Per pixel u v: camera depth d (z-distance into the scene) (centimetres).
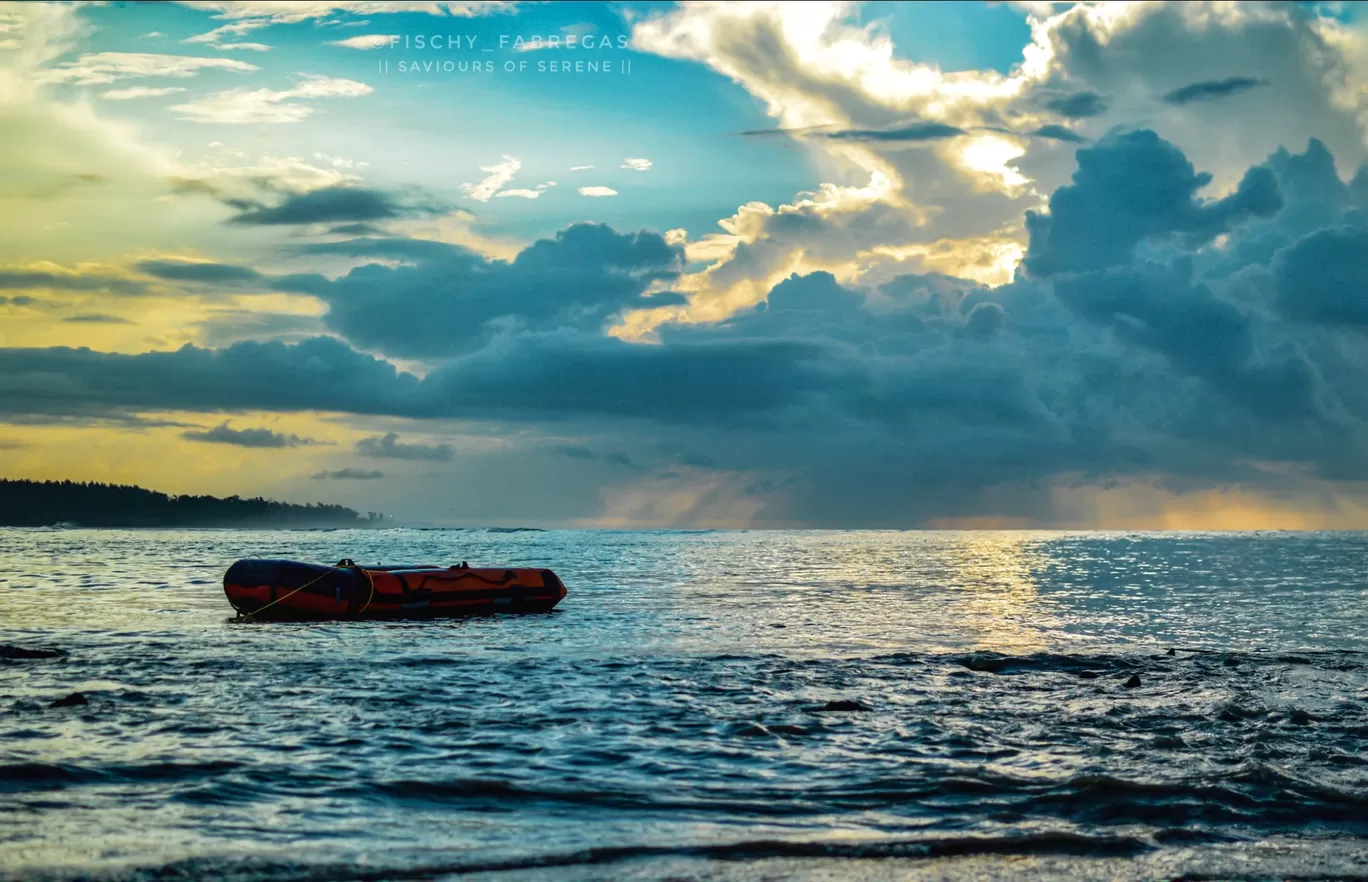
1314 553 8038
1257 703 1373
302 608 2402
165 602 2927
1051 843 776
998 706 1334
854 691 1449
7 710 1226
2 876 671
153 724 1166
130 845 744
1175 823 830
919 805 876
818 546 10575
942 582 4312
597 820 828
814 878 702
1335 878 718
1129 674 1628
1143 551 8694
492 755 1040
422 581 2503
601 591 3647
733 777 962
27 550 7694
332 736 1118
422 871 702
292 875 689
